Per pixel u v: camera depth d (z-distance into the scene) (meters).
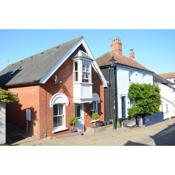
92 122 18.83
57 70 15.96
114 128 18.77
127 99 23.69
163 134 16.55
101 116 20.09
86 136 15.88
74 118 16.42
